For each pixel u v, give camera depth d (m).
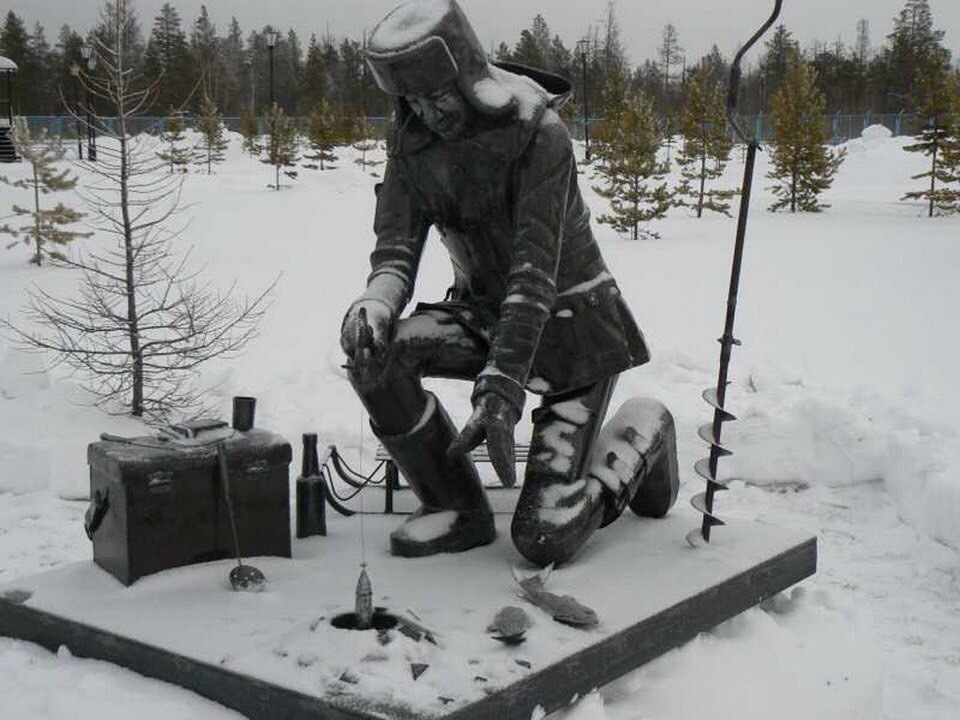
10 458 7.32
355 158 37.69
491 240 3.86
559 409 4.02
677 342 11.94
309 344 11.55
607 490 4.01
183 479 3.75
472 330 3.91
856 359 11.22
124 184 9.07
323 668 2.92
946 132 23.42
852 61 70.75
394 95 3.61
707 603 3.68
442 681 2.88
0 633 3.63
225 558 3.87
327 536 4.32
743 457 8.08
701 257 18.09
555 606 3.38
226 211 22.41
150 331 10.84
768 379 10.09
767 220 23.41
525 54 54.34
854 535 6.97
